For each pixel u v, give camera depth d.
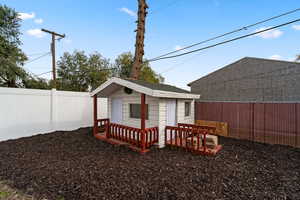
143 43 10.20
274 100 8.33
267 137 7.11
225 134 8.38
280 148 6.20
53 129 8.21
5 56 13.87
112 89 7.49
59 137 7.17
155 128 6.04
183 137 6.52
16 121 6.92
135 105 7.03
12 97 6.80
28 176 3.62
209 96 11.18
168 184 3.26
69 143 6.40
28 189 3.13
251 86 9.27
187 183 3.31
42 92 7.81
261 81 8.88
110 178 3.49
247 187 3.22
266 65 8.70
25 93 7.21
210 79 11.18
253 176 3.74
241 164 4.48
